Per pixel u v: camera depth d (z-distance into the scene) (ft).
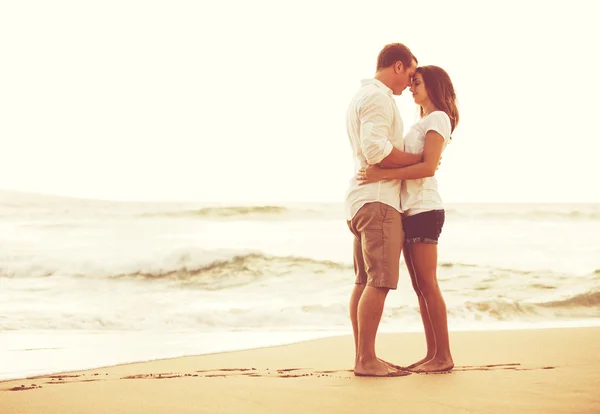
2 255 39.96
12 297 27.84
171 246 47.57
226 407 7.38
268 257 36.88
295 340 16.31
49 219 65.16
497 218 74.54
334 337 16.28
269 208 69.87
